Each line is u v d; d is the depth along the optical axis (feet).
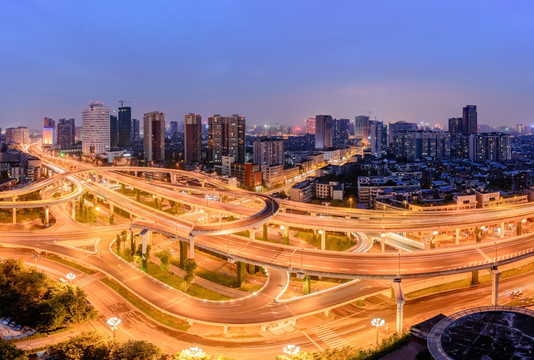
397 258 605.31
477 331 353.92
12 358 378.73
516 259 575.38
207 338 473.67
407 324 495.41
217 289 613.11
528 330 354.95
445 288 590.96
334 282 634.43
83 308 501.15
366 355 378.12
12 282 541.34
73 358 388.37
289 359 373.81
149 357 382.83
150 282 604.49
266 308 514.68
